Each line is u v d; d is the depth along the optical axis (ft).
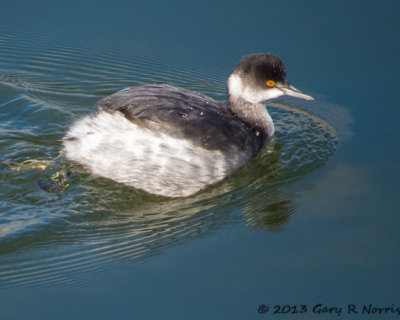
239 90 47.73
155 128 41.39
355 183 44.21
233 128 44.75
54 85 56.75
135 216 40.42
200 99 45.29
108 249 37.35
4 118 51.24
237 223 40.22
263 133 48.42
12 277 34.81
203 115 43.32
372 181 44.32
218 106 46.68
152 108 41.70
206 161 42.50
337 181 44.55
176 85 57.21
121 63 59.41
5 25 62.85
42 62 59.21
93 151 42.09
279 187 43.91
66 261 36.22
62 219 39.47
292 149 48.44
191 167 42.24
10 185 42.01
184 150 41.81
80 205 40.75
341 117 52.44
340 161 46.91
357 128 50.88
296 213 41.24
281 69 47.73
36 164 43.98
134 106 41.73
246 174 45.01
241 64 47.88
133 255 36.91
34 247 37.14
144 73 58.54
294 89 47.91
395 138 49.16
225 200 42.55
